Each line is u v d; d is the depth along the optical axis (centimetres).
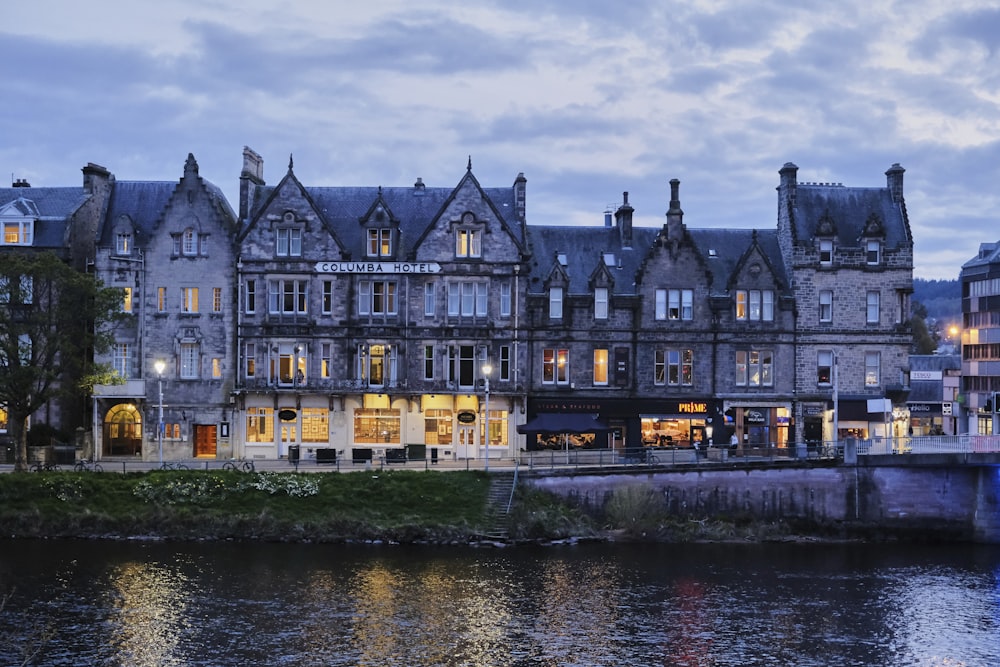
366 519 5644
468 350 6969
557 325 6981
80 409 7112
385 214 6956
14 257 5997
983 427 9669
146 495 5750
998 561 5612
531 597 4653
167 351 6938
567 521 5806
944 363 11375
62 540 5509
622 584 4909
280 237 6962
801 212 7319
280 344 6925
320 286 6950
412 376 6925
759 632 4278
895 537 6128
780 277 7300
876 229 7175
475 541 5581
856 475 6172
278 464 6506
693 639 4166
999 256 9481
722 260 7394
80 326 6438
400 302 6944
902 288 7181
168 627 4153
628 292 7131
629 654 3972
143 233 7150
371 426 6931
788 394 7119
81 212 7038
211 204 6975
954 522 6194
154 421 6900
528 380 6969
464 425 6950
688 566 5300
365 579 4856
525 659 3888
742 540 5906
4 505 5659
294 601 4500
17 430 6106
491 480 5950
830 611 4594
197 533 5578
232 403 6912
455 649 3972
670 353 7088
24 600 4456
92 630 4103
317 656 3875
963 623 4459
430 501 5784
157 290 6956
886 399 7100
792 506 6141
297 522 5606
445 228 6956
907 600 4797
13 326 5950
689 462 6184
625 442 7050
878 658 4016
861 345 7181
